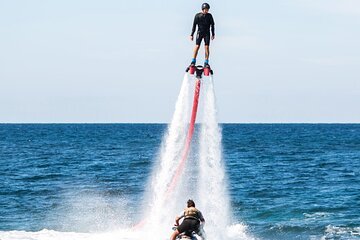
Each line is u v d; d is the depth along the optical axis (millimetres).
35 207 86312
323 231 69562
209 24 48844
